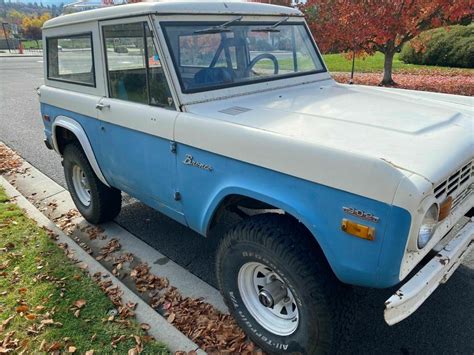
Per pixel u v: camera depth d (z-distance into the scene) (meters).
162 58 2.69
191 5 2.83
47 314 2.95
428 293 2.05
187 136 2.57
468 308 2.93
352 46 10.12
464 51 13.84
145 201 3.32
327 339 2.21
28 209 4.70
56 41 3.86
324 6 10.02
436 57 14.64
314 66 3.70
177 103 2.68
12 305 3.06
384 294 3.09
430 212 1.85
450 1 8.81
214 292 3.21
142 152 3.02
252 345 2.64
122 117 3.09
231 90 2.94
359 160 1.82
